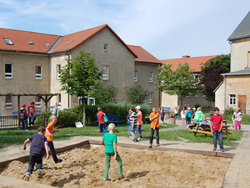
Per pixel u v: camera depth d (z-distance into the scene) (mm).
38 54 31703
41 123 20844
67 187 7449
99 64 32594
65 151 11859
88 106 22859
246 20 33219
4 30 32719
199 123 14750
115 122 22766
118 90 34781
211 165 9422
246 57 31406
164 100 47438
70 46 30641
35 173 8547
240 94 29266
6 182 6867
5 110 29172
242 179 7066
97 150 12180
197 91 37125
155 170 8984
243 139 14320
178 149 11320
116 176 8453
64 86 21922
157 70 42438
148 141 13211
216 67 40219
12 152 10680
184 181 7816
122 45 35188
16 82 30156
